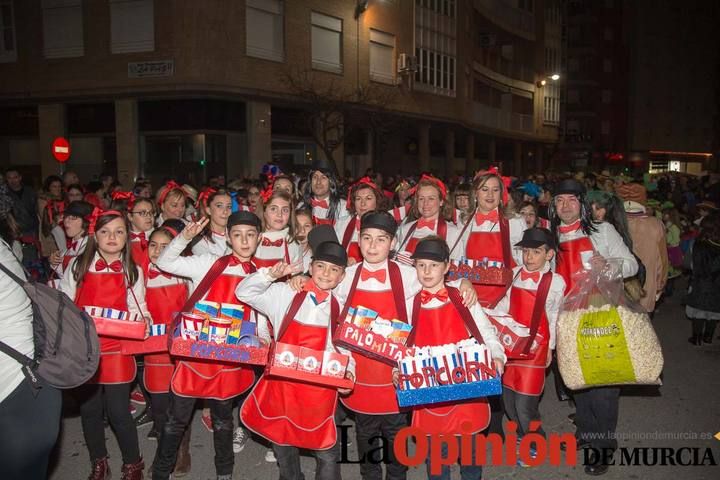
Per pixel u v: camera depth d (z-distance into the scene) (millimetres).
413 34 28188
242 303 4027
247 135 20797
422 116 29016
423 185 5539
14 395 2855
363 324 3629
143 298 4434
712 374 6793
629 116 61000
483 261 5289
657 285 6898
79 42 20500
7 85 21375
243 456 4961
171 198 6109
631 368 4141
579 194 5047
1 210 3918
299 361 3580
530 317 4598
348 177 18078
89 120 21047
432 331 3754
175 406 4105
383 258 3914
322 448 3678
